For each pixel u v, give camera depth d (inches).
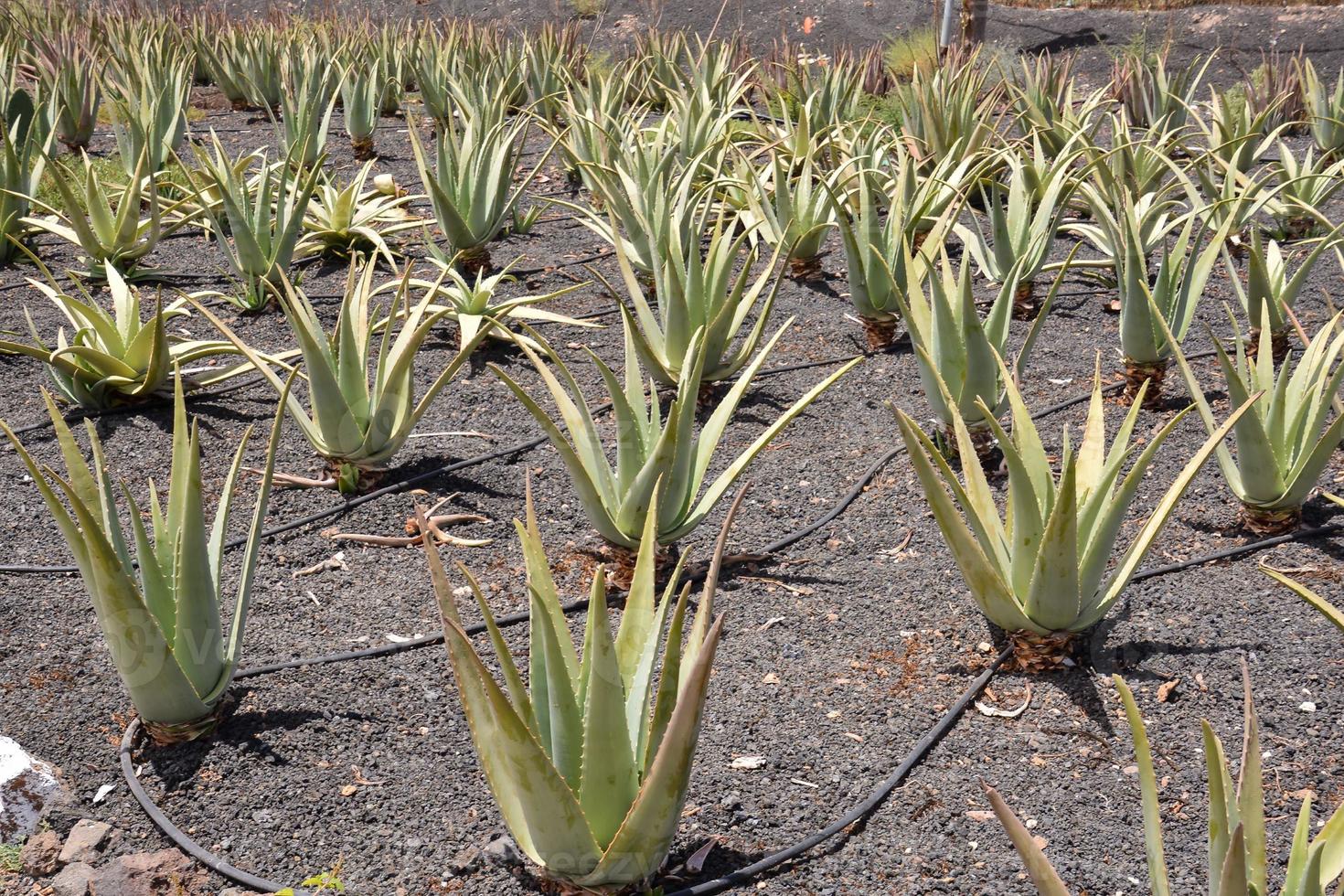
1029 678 104.6
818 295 210.4
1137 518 131.3
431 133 350.0
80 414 165.8
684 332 158.1
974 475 105.1
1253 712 58.8
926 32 454.9
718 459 150.4
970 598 117.4
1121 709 99.9
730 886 82.3
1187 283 156.3
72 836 87.7
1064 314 198.7
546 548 130.6
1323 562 120.1
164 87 294.8
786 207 209.8
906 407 163.8
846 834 87.2
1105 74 462.3
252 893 82.7
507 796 78.7
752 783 92.4
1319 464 119.3
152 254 238.2
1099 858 84.0
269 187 203.2
